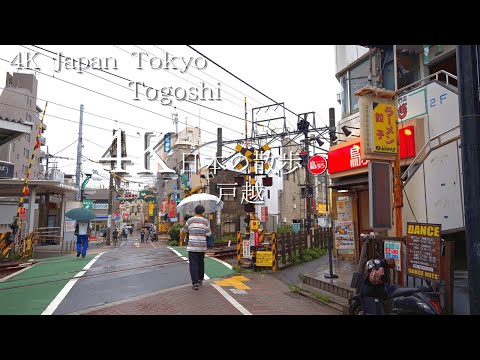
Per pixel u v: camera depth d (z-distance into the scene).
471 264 4.44
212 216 29.98
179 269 11.05
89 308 6.27
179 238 26.27
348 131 12.42
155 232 42.22
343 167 12.06
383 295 5.24
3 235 13.28
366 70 13.02
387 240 6.48
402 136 9.20
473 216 4.46
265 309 6.60
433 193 8.13
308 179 22.12
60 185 19.28
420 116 9.14
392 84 9.54
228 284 8.92
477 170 4.51
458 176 7.53
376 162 7.93
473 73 4.67
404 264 6.18
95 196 59.62
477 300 4.36
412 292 5.02
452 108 8.24
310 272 10.07
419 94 9.20
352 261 12.43
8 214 19.48
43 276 9.51
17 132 12.05
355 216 13.00
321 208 41.56
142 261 13.08
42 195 23.17
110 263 12.34
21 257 13.88
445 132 7.85
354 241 12.85
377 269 5.23
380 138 8.04
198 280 8.03
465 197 4.57
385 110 8.24
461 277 6.28
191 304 6.69
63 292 7.49
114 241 32.41
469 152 4.57
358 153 11.22
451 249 5.16
